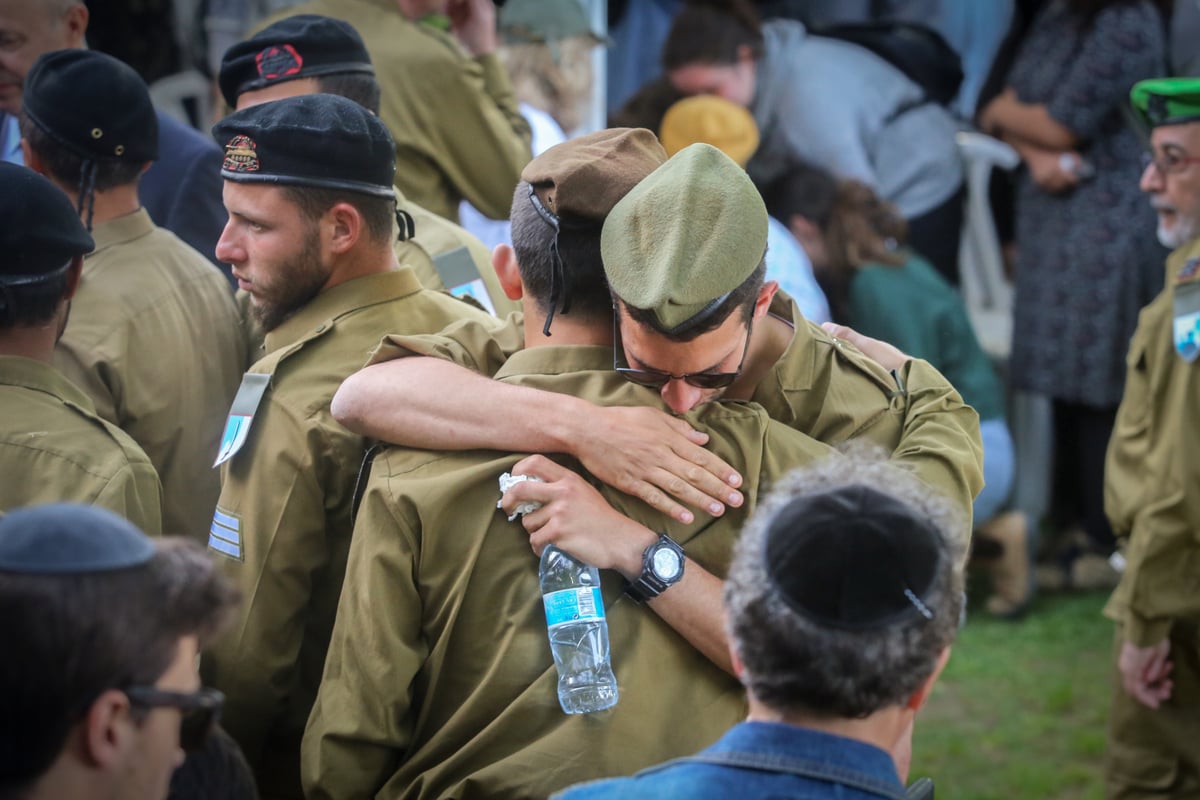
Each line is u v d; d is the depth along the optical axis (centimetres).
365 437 319
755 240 259
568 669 259
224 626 206
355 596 279
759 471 275
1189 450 469
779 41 804
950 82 841
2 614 180
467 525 273
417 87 512
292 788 337
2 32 454
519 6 736
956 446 288
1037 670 702
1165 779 494
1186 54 805
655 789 203
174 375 372
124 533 194
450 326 312
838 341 313
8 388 311
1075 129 776
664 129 764
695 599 262
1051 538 845
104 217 382
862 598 195
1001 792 579
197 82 814
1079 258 788
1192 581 475
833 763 198
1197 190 494
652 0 922
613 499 271
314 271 335
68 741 186
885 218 755
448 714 276
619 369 273
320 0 525
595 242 278
